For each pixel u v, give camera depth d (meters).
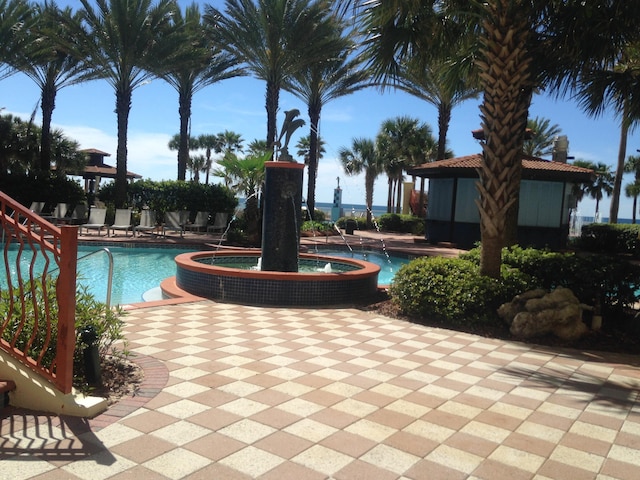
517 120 6.71
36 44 19.22
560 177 18.52
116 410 3.42
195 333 5.63
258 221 16.80
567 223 20.33
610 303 6.96
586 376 4.75
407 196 36.47
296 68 19.52
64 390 3.30
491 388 4.30
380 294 8.66
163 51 19.00
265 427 3.28
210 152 58.19
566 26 7.12
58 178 21.44
